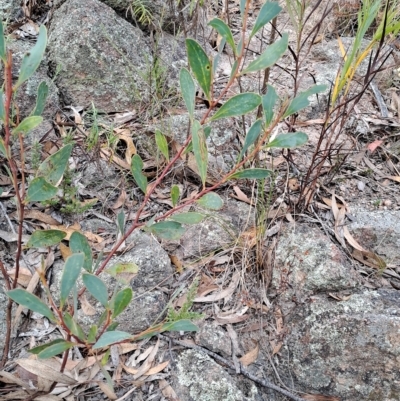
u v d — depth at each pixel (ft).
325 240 2.79
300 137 1.64
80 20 3.43
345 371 2.43
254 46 4.25
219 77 3.90
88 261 1.89
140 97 3.43
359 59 2.61
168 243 2.86
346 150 3.47
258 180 2.98
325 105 3.82
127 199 3.07
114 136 3.14
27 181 2.89
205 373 2.36
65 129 3.25
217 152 3.25
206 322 2.58
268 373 2.52
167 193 3.13
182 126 3.31
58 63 3.39
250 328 2.62
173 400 2.31
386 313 2.49
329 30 4.45
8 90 1.46
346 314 2.49
